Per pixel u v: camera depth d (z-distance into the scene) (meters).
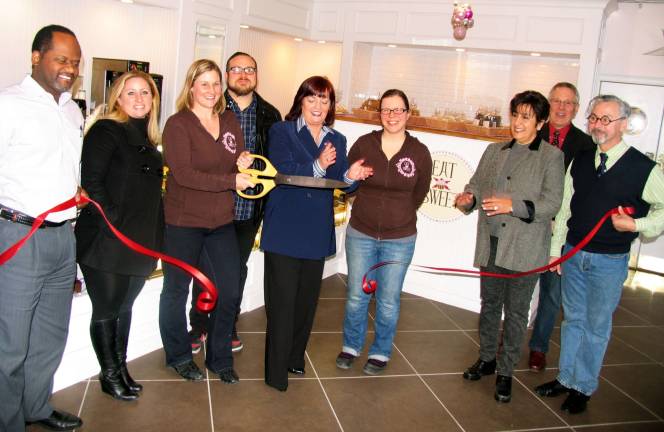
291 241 2.59
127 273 2.31
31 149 1.91
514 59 6.64
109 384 2.50
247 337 3.30
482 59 6.79
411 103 6.12
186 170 2.43
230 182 2.41
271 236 2.60
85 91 4.46
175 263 2.23
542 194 2.69
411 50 7.13
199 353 3.03
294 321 2.84
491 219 2.83
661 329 4.27
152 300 2.93
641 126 6.20
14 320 1.97
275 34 6.73
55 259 2.05
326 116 2.66
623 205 2.59
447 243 4.17
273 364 2.71
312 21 6.95
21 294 1.97
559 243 2.92
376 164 2.83
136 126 2.30
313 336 3.41
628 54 6.16
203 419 2.44
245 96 2.97
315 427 2.48
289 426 2.47
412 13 6.36
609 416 2.85
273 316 2.67
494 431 2.60
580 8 5.58
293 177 2.46
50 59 1.90
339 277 4.55
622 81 6.22
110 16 4.53
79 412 2.39
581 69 5.67
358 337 3.05
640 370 3.46
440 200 4.14
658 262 6.25
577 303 2.82
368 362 3.05
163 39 4.89
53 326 2.17
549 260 2.90
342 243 4.62
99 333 2.42
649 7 6.02
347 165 2.73
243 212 2.99
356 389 2.85
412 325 3.76
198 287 2.93
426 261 4.27
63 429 2.26
